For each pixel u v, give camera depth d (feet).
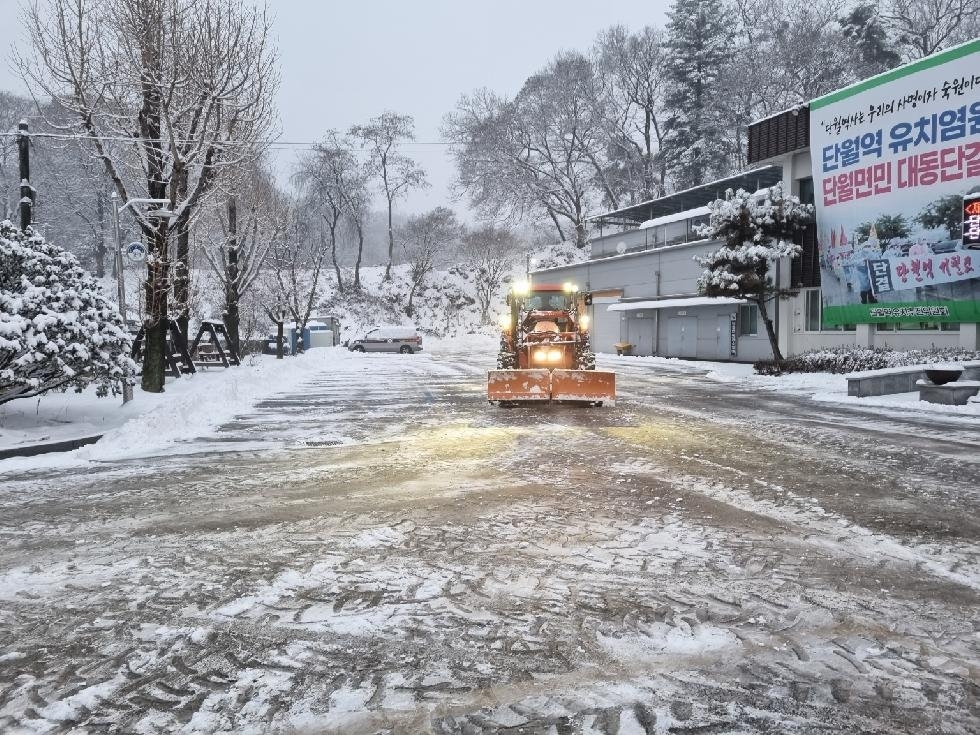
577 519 18.26
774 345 73.82
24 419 36.76
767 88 159.63
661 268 114.42
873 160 65.36
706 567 14.48
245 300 133.59
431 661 10.37
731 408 44.47
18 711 9.15
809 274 78.59
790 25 167.12
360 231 231.50
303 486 22.72
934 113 59.52
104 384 35.58
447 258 267.39
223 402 46.65
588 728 8.55
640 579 13.76
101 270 192.85
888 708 9.01
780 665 10.19
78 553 15.89
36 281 33.99
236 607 12.55
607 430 34.42
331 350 136.87
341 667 10.23
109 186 172.24
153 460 27.71
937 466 25.41
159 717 8.95
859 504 19.80
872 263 66.28
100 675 10.10
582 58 205.98
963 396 45.70
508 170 214.28
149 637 11.35
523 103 215.31
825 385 59.36
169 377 65.26
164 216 50.14
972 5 143.64
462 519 18.35
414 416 40.88
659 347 114.83
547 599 12.75
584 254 212.02
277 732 8.58
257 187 92.43
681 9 172.76
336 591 13.26
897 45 147.43
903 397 49.60
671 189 195.11
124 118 51.11
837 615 11.99
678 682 9.71
